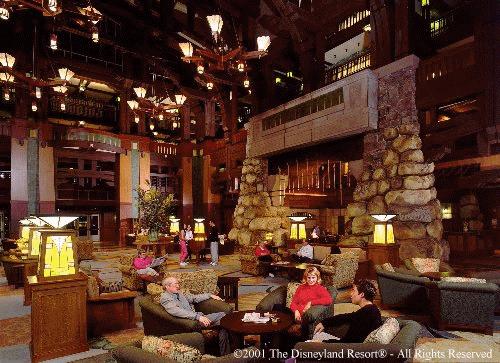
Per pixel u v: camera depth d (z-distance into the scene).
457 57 9.98
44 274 4.57
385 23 11.86
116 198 21.98
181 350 2.54
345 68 15.29
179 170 23.70
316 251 10.95
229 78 18.06
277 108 15.18
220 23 9.54
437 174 14.16
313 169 16.61
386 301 6.75
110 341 5.20
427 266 7.88
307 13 14.29
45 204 19.53
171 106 16.28
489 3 9.20
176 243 17.66
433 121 10.50
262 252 10.90
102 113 24.36
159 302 4.64
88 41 21.89
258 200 16.80
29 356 4.68
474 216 14.70
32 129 19.30
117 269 12.23
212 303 4.83
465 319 5.35
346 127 11.86
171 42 19.62
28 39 18.97
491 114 9.08
